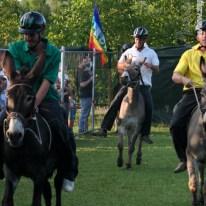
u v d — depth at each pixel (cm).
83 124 2242
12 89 836
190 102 1088
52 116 912
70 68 2175
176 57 2550
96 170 1498
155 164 1597
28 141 852
